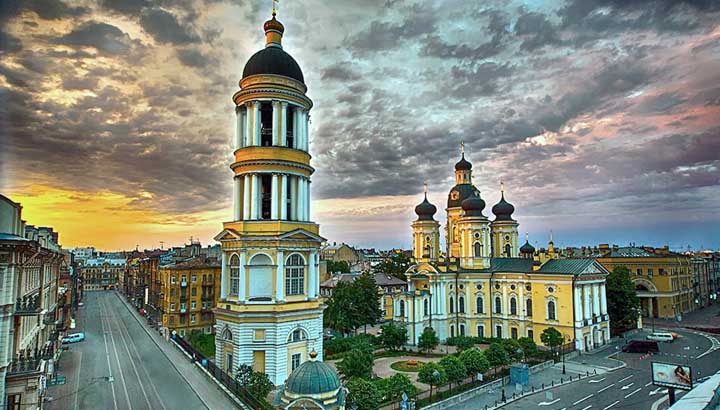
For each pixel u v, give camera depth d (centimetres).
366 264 19250
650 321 11775
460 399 5438
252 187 5703
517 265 9400
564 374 6700
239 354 5278
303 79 6162
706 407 2280
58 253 7331
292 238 5556
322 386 3145
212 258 10400
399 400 4862
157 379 5766
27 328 4600
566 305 8269
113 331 9819
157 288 11012
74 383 5597
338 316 8725
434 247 11438
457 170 11850
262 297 5444
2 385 3525
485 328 9294
